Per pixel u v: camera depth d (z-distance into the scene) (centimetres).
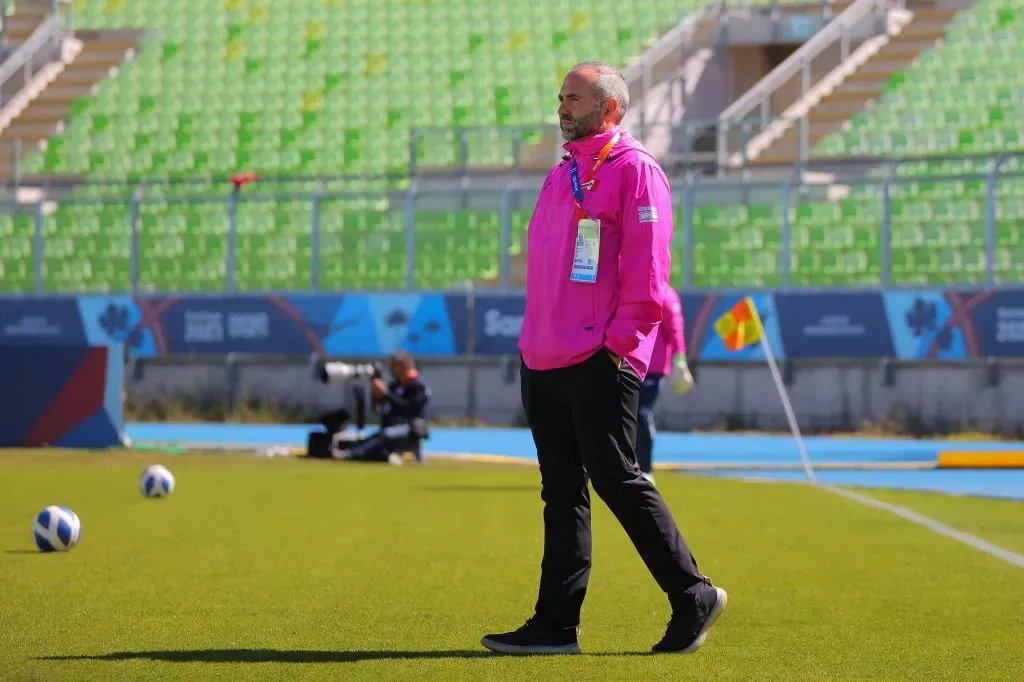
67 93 8656
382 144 7894
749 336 3791
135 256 6378
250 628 1439
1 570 1852
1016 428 5325
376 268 6631
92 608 1558
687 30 8031
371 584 1753
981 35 8000
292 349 6050
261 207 7025
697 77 8031
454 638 1391
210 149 8094
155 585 1731
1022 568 1945
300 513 2648
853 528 2441
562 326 1288
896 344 5488
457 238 6519
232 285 6228
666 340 3106
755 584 1789
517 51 8619
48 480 3334
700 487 3272
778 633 1441
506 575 1836
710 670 1236
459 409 5944
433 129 6700
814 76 8062
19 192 7894
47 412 4462
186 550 2081
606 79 1294
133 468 3725
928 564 1983
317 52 8806
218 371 6147
